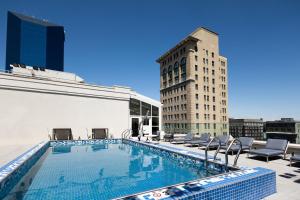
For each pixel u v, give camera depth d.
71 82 16.62
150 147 12.38
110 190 5.51
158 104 21.42
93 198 4.98
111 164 8.67
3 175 5.45
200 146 12.37
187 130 35.38
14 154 9.48
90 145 14.97
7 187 5.58
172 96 62.38
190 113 53.69
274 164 7.38
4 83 13.69
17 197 5.11
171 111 62.62
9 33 106.94
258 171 5.03
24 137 14.23
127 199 3.50
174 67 61.97
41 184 6.03
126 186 5.82
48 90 15.47
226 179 4.45
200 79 56.25
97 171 7.52
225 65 69.12
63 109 16.12
